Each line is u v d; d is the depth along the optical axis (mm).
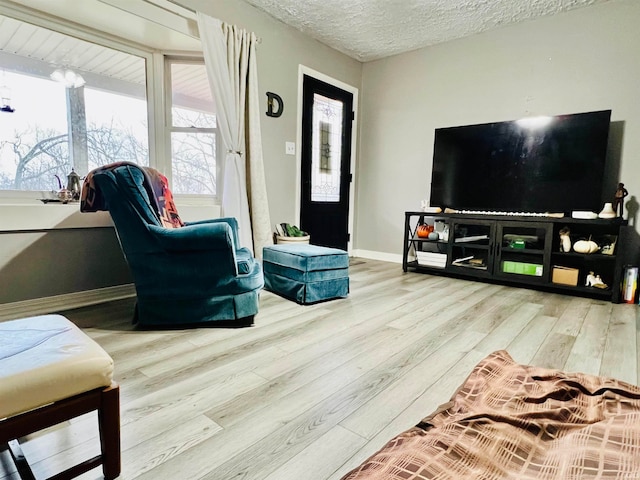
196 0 2680
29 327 1009
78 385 834
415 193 4145
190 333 1948
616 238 2807
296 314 2307
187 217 2826
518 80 3398
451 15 3199
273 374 1498
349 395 1345
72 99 2543
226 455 1020
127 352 1694
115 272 2576
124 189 1851
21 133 2346
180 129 3045
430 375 1507
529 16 3213
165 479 925
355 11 3143
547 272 2957
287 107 3531
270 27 3268
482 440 814
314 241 4117
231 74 2848
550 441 833
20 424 760
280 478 937
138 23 2463
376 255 4531
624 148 2953
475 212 3555
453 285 3189
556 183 3096
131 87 2816
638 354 1739
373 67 4367
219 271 1983
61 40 2461
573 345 1851
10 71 2289
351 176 4504
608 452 739
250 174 3094
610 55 2961
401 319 2230
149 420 1172
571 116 2990
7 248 2102
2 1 2160
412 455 760
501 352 1328
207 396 1322
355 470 766
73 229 2354
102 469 946
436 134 3775
